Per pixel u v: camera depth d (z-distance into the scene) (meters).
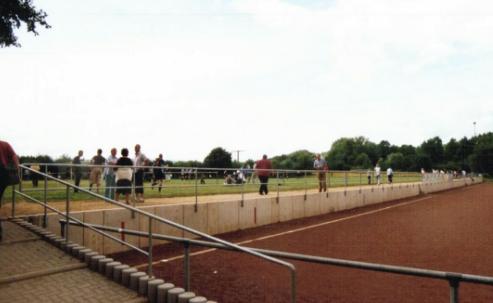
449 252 12.77
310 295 8.38
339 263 5.20
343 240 14.68
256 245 13.55
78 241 10.48
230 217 16.12
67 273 6.66
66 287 6.09
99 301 5.68
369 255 12.20
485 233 16.72
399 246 13.67
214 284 8.88
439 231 17.20
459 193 46.69
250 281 9.24
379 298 8.31
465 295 8.69
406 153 146.75
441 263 11.28
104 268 6.70
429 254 12.45
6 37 12.71
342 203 25.73
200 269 10.24
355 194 27.69
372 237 15.41
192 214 14.24
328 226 18.36
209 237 5.76
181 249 12.74
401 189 37.47
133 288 6.17
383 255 12.23
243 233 15.93
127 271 6.32
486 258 11.92
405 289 9.02
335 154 143.75
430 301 8.19
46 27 13.16
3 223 9.09
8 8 12.12
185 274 6.17
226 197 18.23
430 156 128.50
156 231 12.85
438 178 53.88
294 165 106.75
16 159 7.78
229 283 9.03
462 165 116.12
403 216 22.72
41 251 7.46
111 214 11.52
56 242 7.83
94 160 15.73
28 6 12.65
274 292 8.45
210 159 57.59
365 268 5.02
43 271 6.45
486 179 99.69
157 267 10.27
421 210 26.28
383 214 23.73
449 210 26.33
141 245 12.40
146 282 6.02
